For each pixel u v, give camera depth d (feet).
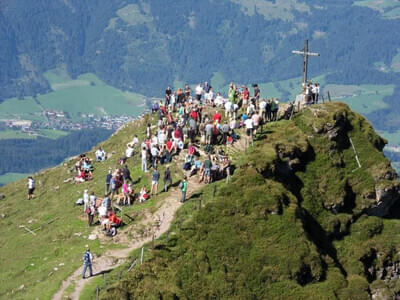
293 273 208.85
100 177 277.64
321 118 264.52
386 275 249.14
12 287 201.05
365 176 260.83
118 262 200.64
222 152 250.37
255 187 225.35
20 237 244.83
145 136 307.37
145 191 234.38
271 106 277.03
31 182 290.15
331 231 244.42
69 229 228.63
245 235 213.87
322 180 252.83
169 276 194.18
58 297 183.62
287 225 218.38
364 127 274.77
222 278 200.85
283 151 247.09
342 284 219.00
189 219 216.33
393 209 272.31
